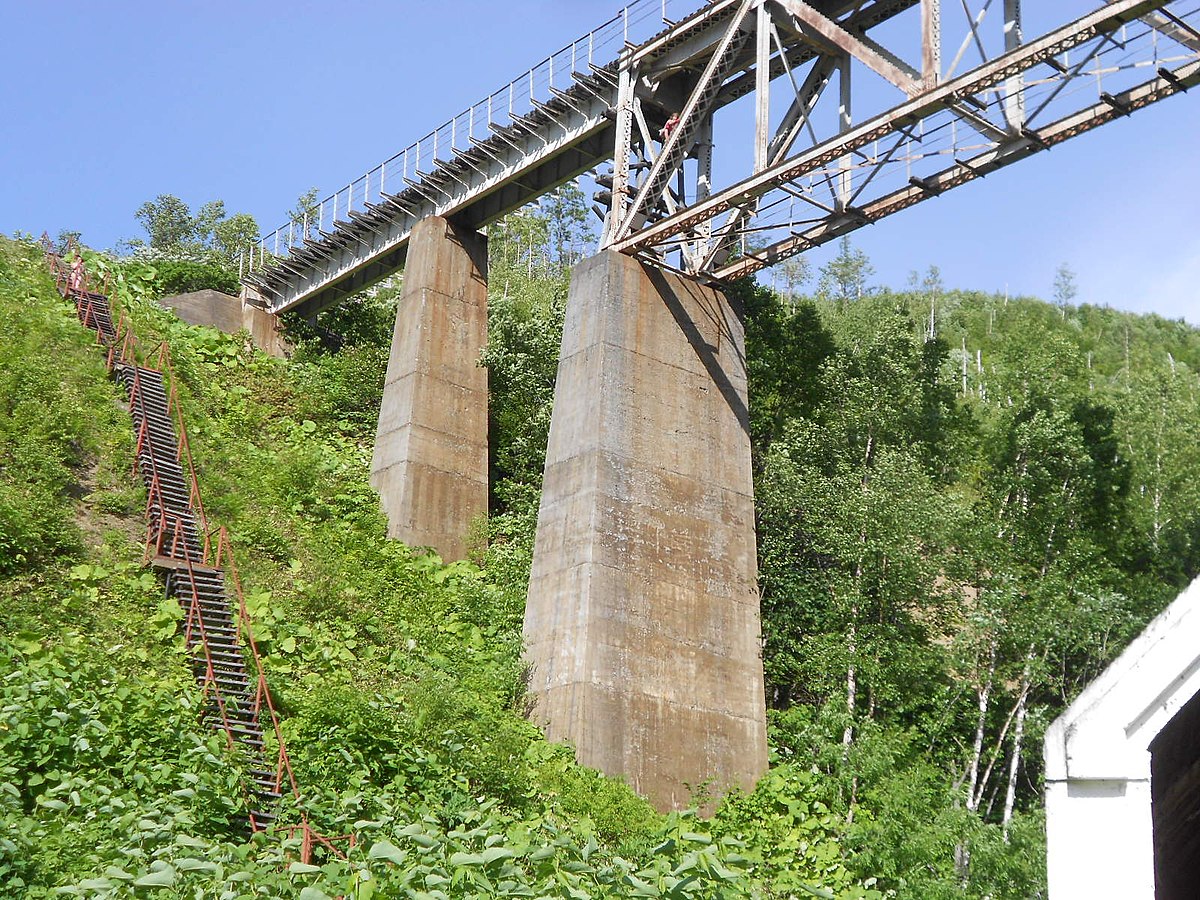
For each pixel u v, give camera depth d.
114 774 17.70
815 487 32.03
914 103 25.14
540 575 28.83
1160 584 35.97
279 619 26.05
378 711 21.98
